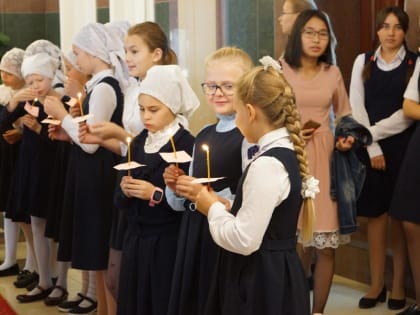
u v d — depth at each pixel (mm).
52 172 4812
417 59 4516
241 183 2508
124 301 3145
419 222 4105
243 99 2494
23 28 7508
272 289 2430
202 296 2770
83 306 4582
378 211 4551
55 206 4598
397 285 4523
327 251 4109
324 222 4039
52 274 5141
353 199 4066
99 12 6504
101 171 3900
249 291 2451
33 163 4887
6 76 5371
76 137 3787
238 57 2865
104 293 4004
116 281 3504
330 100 4113
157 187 3025
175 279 2863
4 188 5586
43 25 7555
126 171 3201
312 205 2551
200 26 5387
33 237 4984
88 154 3914
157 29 3555
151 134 3168
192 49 5418
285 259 2482
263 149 2488
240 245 2361
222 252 2594
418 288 4266
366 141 4055
